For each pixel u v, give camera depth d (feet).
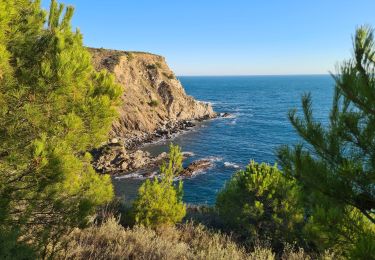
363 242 11.47
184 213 40.93
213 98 542.57
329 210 12.92
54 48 21.90
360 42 11.84
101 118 23.16
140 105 238.27
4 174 19.29
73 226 21.09
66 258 23.40
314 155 13.89
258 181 40.60
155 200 39.34
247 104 438.40
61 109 21.85
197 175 126.11
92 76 25.66
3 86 19.43
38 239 19.49
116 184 114.83
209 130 232.32
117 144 145.28
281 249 37.11
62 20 25.39
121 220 40.63
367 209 12.84
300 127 13.74
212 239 37.11
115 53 284.41
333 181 12.75
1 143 19.70
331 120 12.95
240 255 32.27
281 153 15.07
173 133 217.77
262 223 39.47
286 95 613.93
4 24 19.77
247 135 215.72
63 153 20.04
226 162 146.30
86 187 23.66
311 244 34.94
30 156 18.63
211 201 101.04
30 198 19.99
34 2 25.07
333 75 12.53
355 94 11.81
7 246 16.26
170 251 28.86
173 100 267.39
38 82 19.38
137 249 28.89
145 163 138.41
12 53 21.57
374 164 12.16
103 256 25.89
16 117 19.63
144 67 283.79
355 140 12.52
